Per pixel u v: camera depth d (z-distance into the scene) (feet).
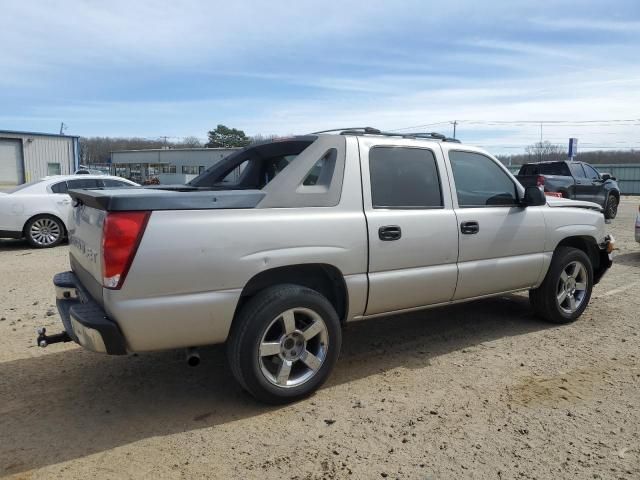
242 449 10.19
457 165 15.24
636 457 9.87
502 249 15.78
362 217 12.79
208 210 10.89
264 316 11.33
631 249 34.78
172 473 9.41
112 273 10.03
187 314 10.62
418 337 16.80
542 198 16.11
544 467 9.56
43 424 11.18
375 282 13.01
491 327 17.81
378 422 11.20
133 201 10.18
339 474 9.36
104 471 9.46
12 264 29.04
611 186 55.67
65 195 35.99
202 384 13.23
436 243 14.11
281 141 15.02
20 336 16.58
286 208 11.87
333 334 12.42
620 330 17.47
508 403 12.06
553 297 17.54
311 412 11.68
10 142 103.96
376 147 13.60
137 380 13.46
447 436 10.62
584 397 12.36
